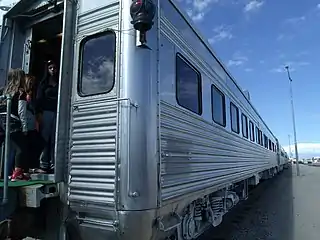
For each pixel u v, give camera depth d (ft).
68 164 9.07
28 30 12.16
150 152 8.69
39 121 11.75
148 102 8.84
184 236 11.71
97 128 8.81
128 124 8.39
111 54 9.06
